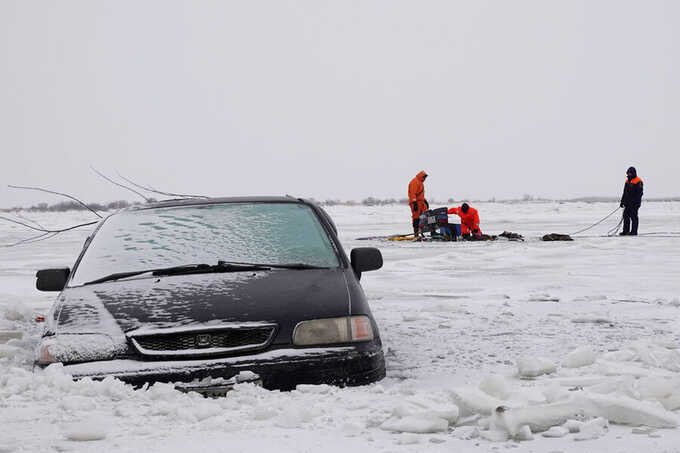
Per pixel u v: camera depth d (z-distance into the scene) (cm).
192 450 585
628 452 551
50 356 844
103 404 746
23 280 2633
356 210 12069
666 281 2216
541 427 610
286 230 1077
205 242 1045
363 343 878
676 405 684
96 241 1070
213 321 853
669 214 8744
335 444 593
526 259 3064
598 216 8538
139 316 870
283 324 861
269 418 684
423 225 4334
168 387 778
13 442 620
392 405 717
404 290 2109
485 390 690
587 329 1359
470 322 1466
